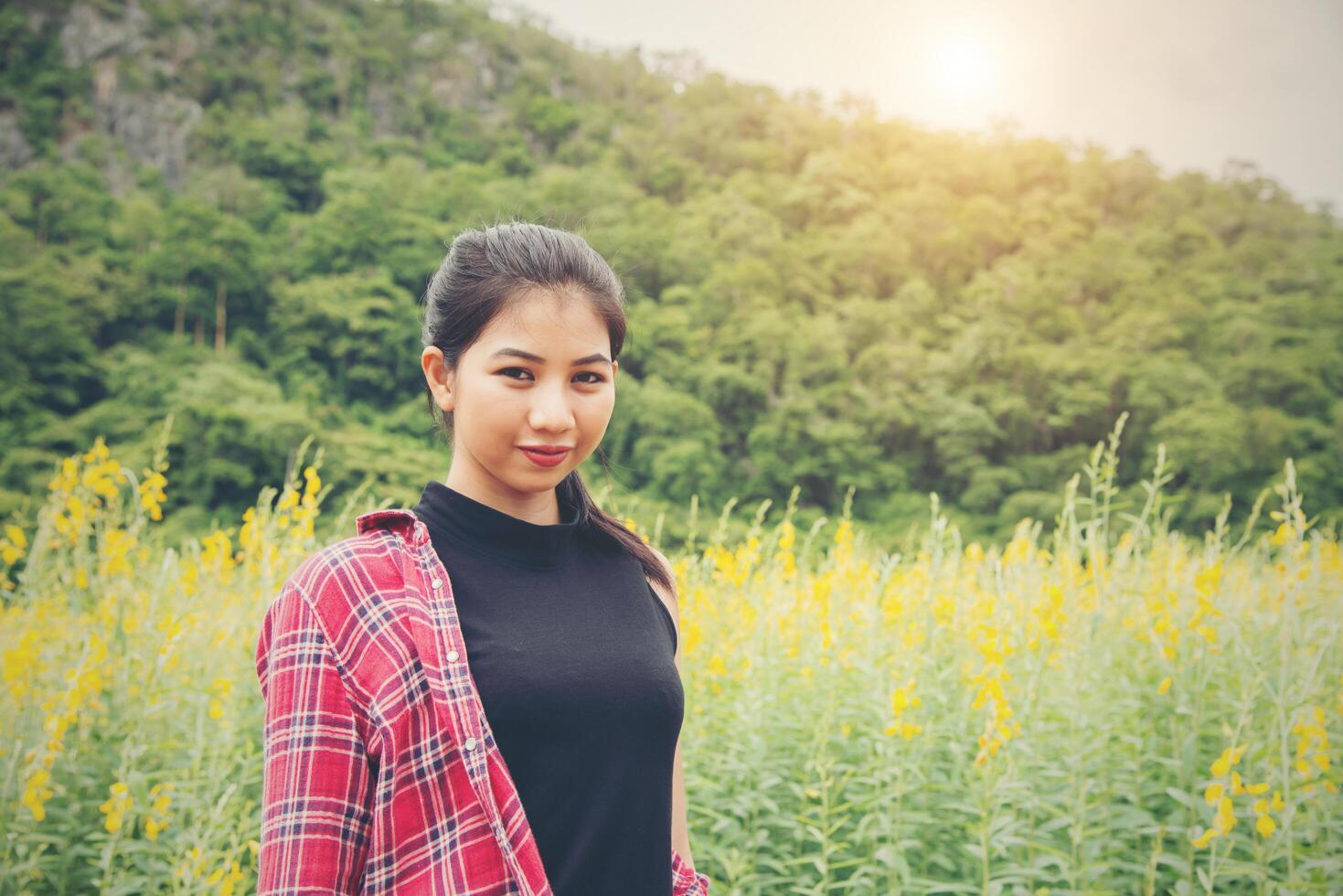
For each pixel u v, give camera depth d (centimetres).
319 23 9681
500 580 111
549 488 111
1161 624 315
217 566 340
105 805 242
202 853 225
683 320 5900
